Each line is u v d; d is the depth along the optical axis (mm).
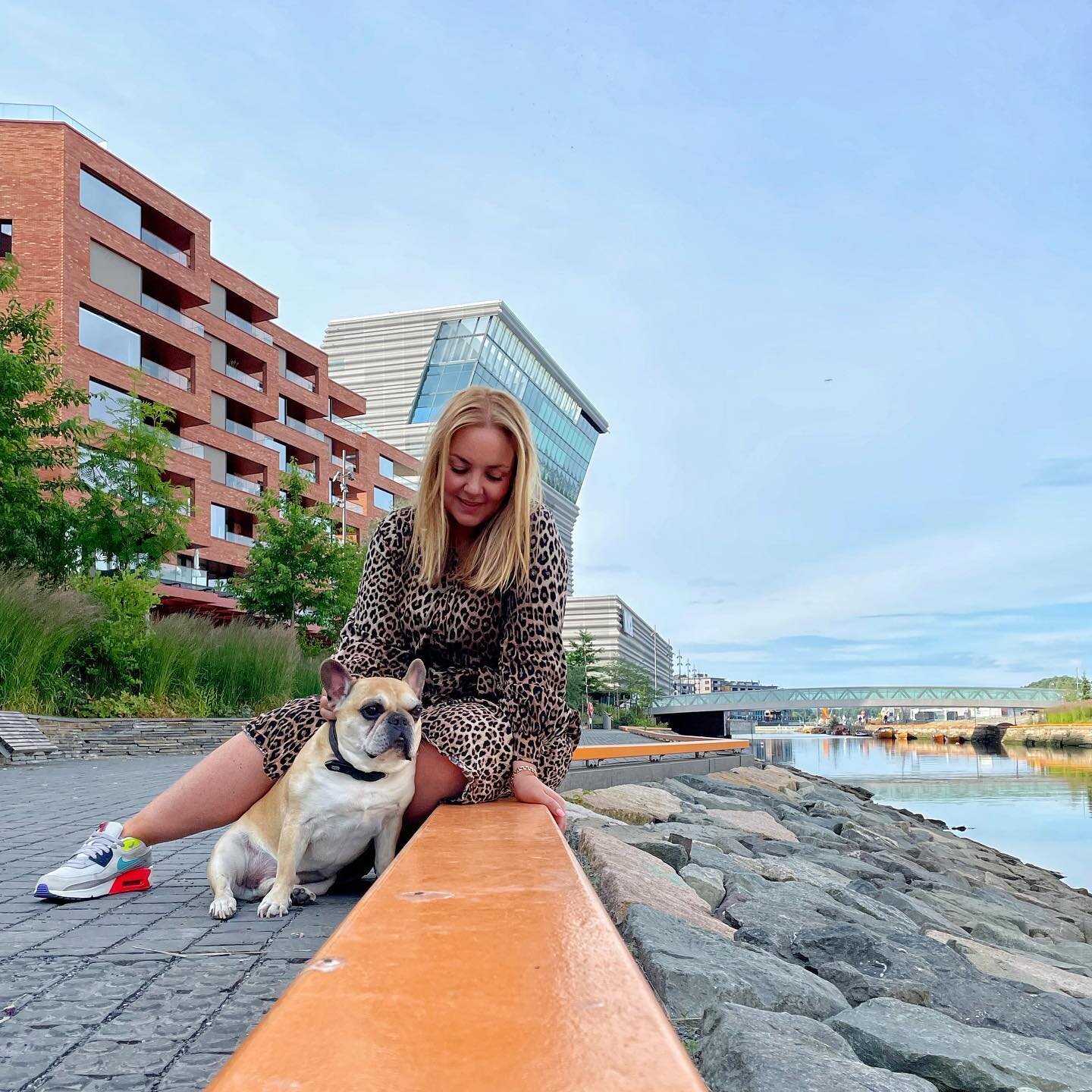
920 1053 2574
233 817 3078
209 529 34688
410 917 974
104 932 2590
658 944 2969
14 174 28922
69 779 9555
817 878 6887
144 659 15961
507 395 2988
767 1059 1996
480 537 3107
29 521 15328
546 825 2008
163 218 34156
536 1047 569
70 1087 1541
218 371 37656
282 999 680
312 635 28484
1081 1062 2891
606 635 120000
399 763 2734
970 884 11797
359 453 49594
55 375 16312
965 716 174500
